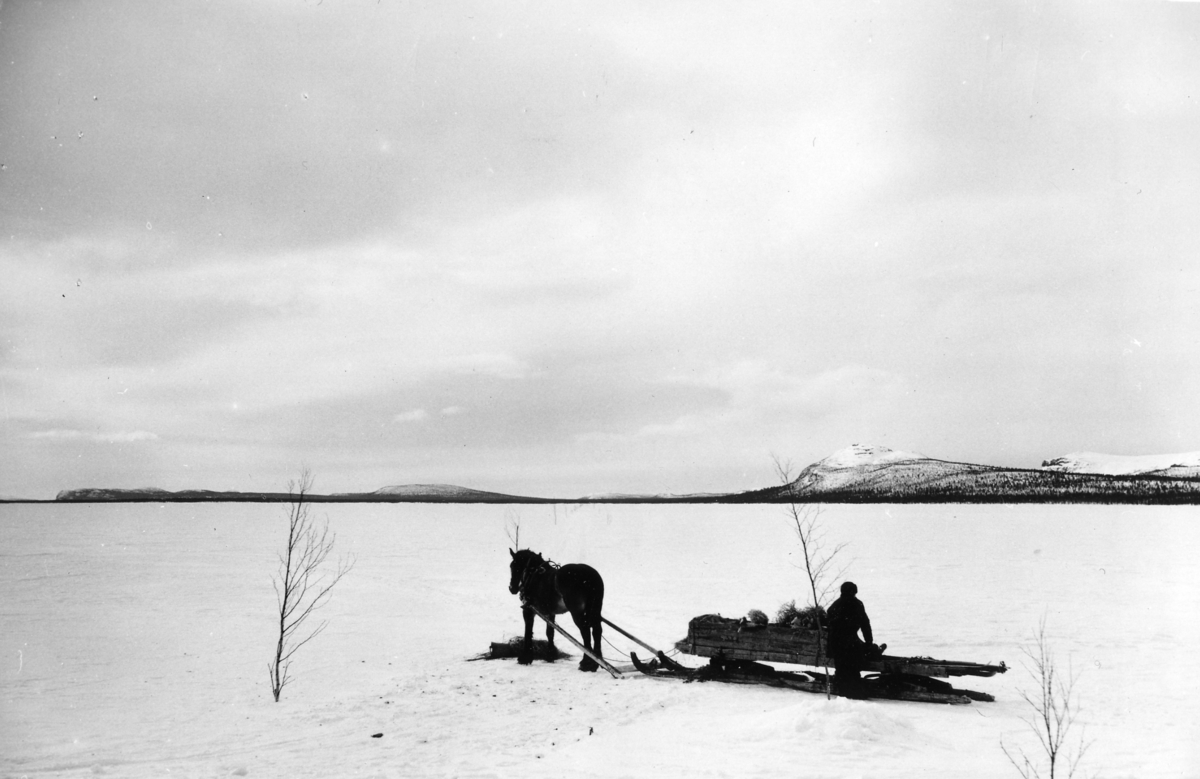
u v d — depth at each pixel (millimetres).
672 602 20203
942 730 8297
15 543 45906
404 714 9438
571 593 12406
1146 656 12766
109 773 7078
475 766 7152
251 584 25172
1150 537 41938
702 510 97000
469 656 13898
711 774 6652
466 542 47375
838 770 6691
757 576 26641
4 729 8758
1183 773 6543
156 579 26672
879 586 23219
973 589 22281
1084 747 7531
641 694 10414
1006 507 87938
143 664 13039
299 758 7531
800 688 10438
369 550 41281
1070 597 20500
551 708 9688
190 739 8344
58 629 16500
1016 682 11031
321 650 14461
